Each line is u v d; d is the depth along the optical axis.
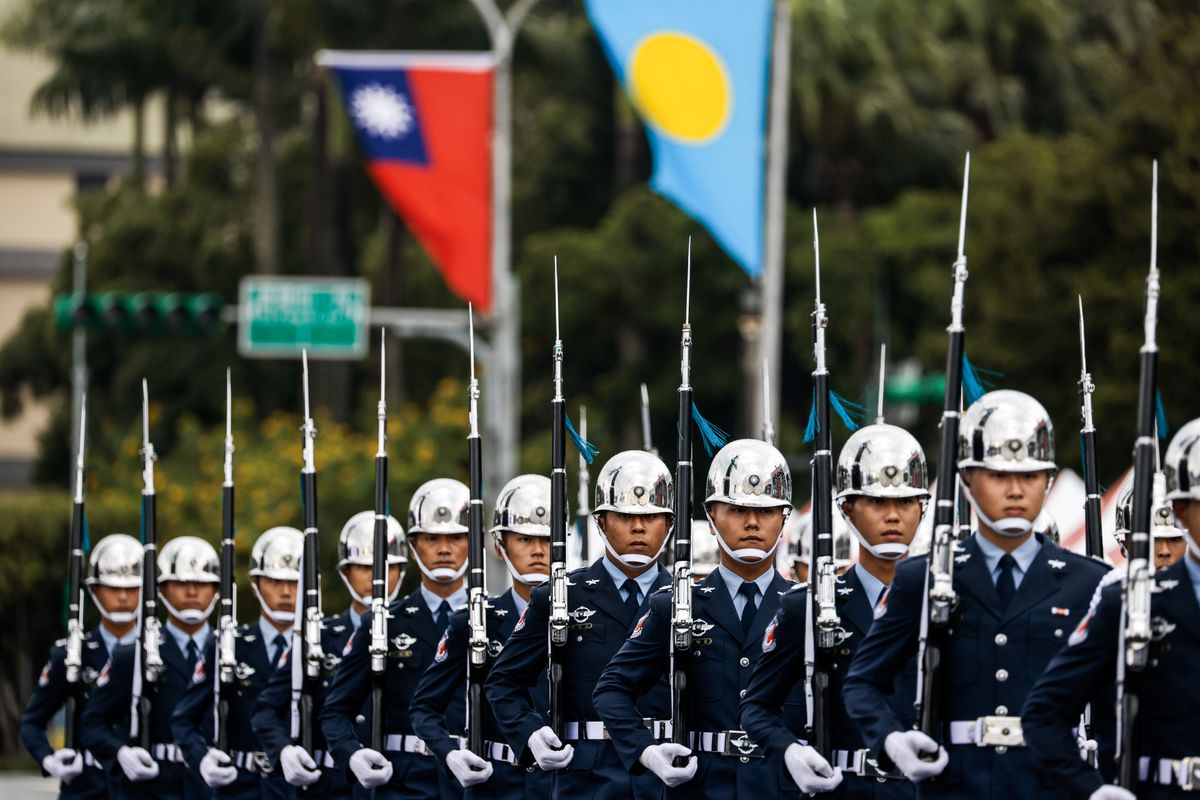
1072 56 121.44
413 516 34.09
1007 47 120.31
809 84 113.06
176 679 39.75
